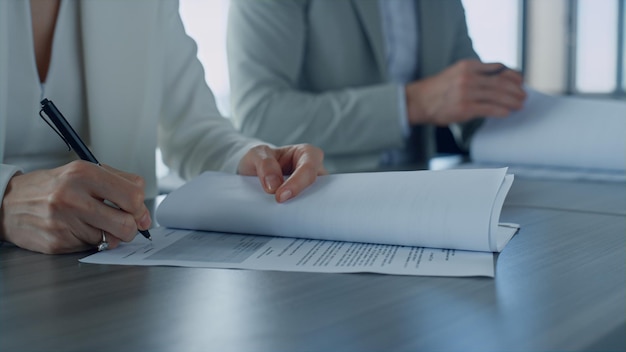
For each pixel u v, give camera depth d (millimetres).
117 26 1069
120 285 537
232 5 1780
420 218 636
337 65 1812
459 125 1814
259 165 830
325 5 1794
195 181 849
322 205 696
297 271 569
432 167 1438
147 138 1116
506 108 1460
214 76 3115
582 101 1396
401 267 568
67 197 650
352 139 1664
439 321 427
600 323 416
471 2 4867
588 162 1295
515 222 799
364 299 480
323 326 421
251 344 392
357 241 675
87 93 1072
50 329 430
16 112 977
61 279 562
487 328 411
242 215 732
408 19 1921
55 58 1026
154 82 1109
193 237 733
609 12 5801
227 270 582
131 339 406
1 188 692
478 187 653
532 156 1372
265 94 1694
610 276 534
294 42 1755
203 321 438
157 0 1101
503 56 5434
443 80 1587
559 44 5863
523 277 535
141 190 688
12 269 603
